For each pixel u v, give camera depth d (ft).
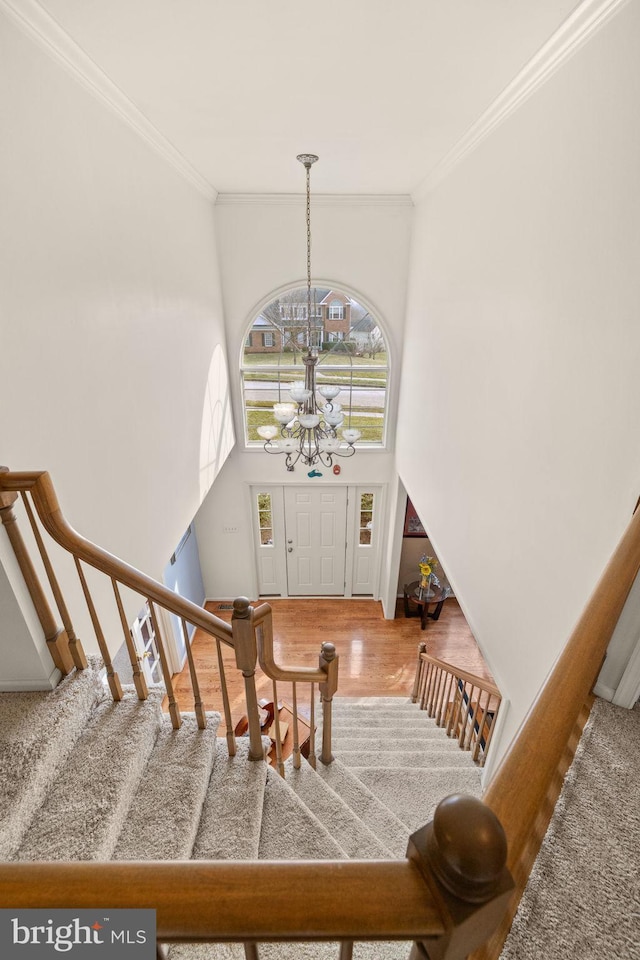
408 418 15.39
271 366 17.06
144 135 8.75
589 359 5.40
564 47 5.74
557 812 4.11
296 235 14.80
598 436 5.22
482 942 1.59
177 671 16.55
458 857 1.40
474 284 9.14
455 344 10.34
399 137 9.47
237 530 19.70
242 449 17.99
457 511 10.12
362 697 15.61
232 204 14.25
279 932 1.53
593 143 5.26
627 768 4.50
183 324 11.28
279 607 20.75
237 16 5.72
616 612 3.15
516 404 7.30
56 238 6.00
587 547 5.41
